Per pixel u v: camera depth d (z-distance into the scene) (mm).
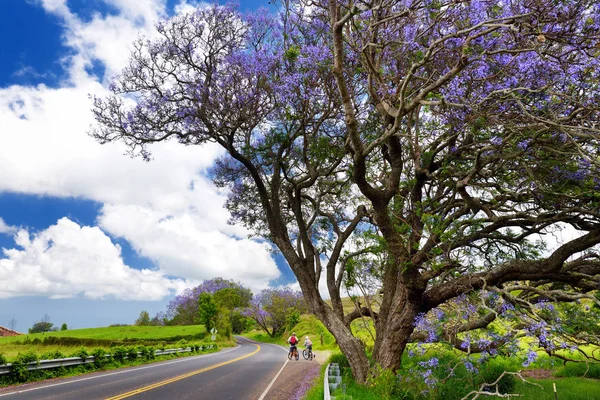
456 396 9938
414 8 8609
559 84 7996
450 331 9305
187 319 90500
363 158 9195
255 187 17578
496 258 11336
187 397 11633
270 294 75812
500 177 10430
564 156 8633
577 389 13812
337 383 9844
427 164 11070
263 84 12625
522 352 7711
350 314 13984
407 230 11039
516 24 7383
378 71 9156
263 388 13742
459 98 8734
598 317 8320
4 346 36219
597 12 7121
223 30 13062
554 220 9039
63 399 10898
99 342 38156
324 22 11586
